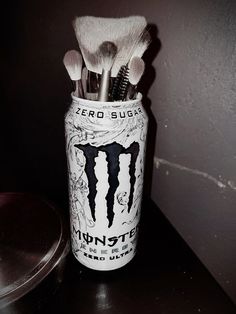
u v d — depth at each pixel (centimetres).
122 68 20
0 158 33
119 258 23
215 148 23
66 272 23
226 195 24
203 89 22
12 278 20
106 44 18
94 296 22
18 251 22
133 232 23
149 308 21
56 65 28
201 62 22
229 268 26
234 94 21
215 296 22
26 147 32
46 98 29
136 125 20
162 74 24
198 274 24
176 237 27
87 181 20
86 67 21
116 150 19
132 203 22
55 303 21
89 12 25
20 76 29
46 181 33
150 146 27
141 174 22
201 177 25
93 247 22
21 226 24
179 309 21
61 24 26
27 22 27
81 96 20
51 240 23
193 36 21
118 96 21
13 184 34
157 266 24
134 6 23
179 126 25
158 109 25
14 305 19
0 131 32
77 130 19
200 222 26
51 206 27
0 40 28
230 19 20
